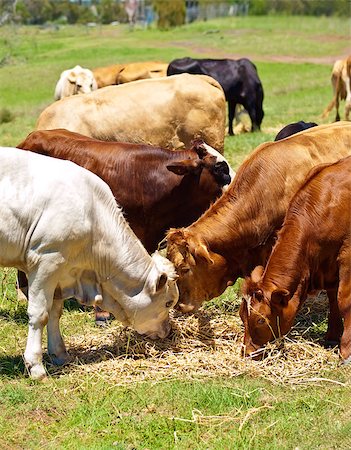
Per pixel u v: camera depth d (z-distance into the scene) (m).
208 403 6.80
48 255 7.11
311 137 8.67
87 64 41.59
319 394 6.96
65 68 40.69
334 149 8.68
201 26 65.06
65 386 7.19
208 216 8.16
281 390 7.07
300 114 25.42
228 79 21.81
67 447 6.16
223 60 22.16
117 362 7.69
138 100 11.56
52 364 7.75
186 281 8.05
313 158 8.48
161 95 11.64
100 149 9.12
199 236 7.97
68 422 6.56
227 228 8.07
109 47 50.84
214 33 58.91
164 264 7.60
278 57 44.97
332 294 8.03
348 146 8.80
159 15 68.25
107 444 6.16
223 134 12.30
